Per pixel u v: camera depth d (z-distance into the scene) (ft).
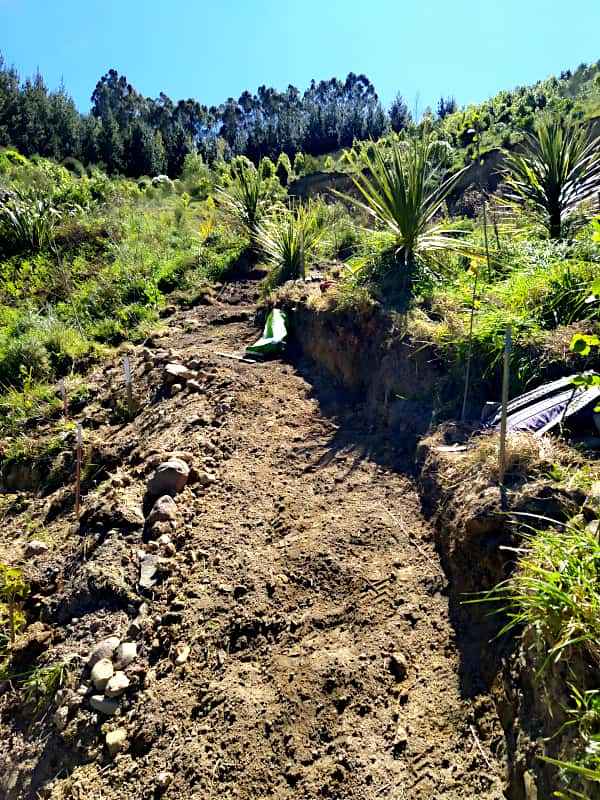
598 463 9.13
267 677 8.73
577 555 6.93
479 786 6.73
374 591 9.75
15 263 33.60
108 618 10.40
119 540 11.97
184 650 9.42
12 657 10.16
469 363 12.50
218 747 7.93
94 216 40.68
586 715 5.71
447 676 8.08
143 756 8.18
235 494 13.03
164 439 15.64
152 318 26.45
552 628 6.45
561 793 5.62
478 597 8.60
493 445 10.11
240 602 10.08
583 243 15.97
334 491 12.56
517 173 23.29
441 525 10.21
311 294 20.43
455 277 17.62
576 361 11.55
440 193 19.36
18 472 16.44
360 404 15.72
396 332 14.79
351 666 8.53
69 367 22.52
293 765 7.54
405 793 6.91
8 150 75.41
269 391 17.26
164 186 73.10
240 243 34.12
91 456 15.60
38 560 12.30
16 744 9.10
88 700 9.09
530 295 13.70
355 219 37.19
